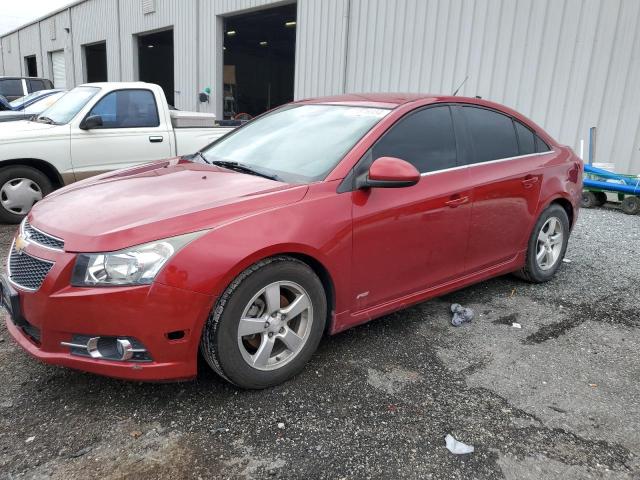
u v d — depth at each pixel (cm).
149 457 238
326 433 257
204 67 1689
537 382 311
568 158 476
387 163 302
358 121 353
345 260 306
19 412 269
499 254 416
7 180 632
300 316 299
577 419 276
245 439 252
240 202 278
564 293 452
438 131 371
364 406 280
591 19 805
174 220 260
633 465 243
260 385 287
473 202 374
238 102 2895
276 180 318
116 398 282
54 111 722
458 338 363
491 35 925
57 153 646
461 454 246
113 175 361
